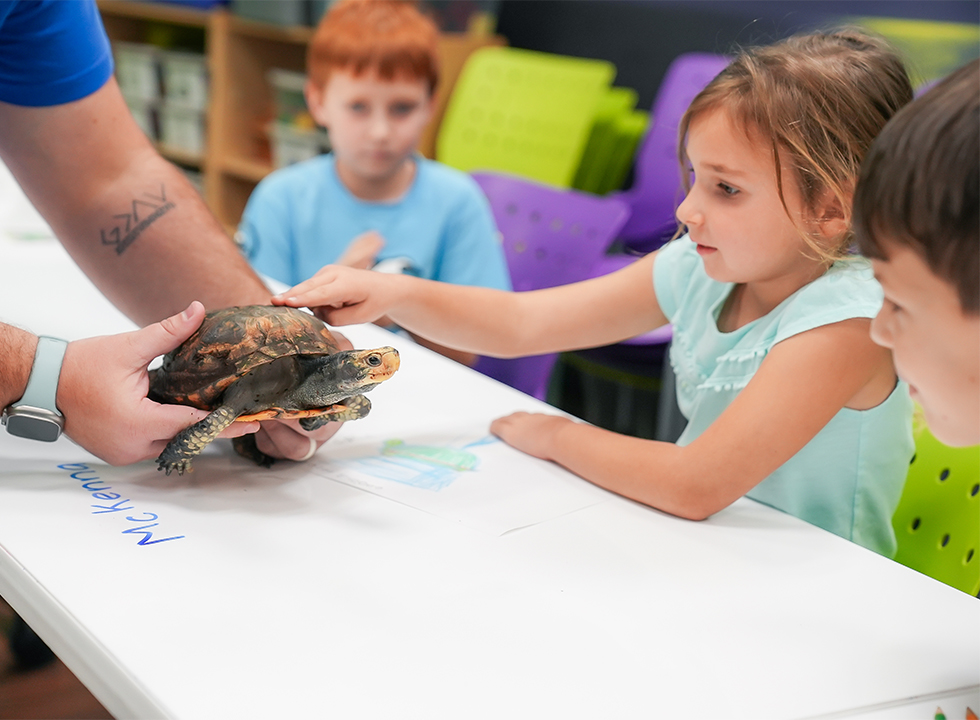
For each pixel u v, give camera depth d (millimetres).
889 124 477
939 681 556
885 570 695
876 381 864
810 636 593
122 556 609
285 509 712
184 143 3535
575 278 1892
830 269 828
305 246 1812
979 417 485
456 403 996
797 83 752
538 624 577
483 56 2744
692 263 1018
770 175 761
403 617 569
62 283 1254
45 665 1258
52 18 851
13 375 702
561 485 811
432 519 716
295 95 3164
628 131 2668
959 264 441
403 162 1846
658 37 2861
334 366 675
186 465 719
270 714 466
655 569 668
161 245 942
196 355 707
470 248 1849
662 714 500
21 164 929
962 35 2209
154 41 3711
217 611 554
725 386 921
